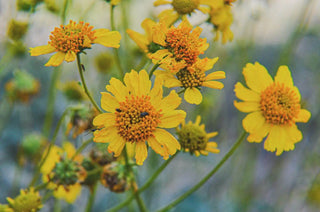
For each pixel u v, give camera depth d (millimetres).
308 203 504
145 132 254
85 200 491
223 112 557
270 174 522
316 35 511
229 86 574
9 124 531
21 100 391
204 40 269
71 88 373
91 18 380
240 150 481
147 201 440
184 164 562
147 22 279
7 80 504
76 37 258
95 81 441
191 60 264
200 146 286
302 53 537
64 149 323
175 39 263
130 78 257
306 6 395
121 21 366
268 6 395
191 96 261
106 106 254
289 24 493
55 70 368
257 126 270
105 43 260
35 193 297
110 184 281
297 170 514
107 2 292
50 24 362
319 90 513
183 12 300
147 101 256
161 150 253
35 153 370
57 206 372
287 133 272
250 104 271
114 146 252
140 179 437
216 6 301
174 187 555
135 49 377
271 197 526
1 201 453
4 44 389
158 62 261
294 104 274
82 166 297
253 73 273
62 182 286
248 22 407
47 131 375
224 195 531
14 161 512
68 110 298
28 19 342
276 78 278
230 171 505
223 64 440
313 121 512
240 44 412
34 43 358
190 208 520
